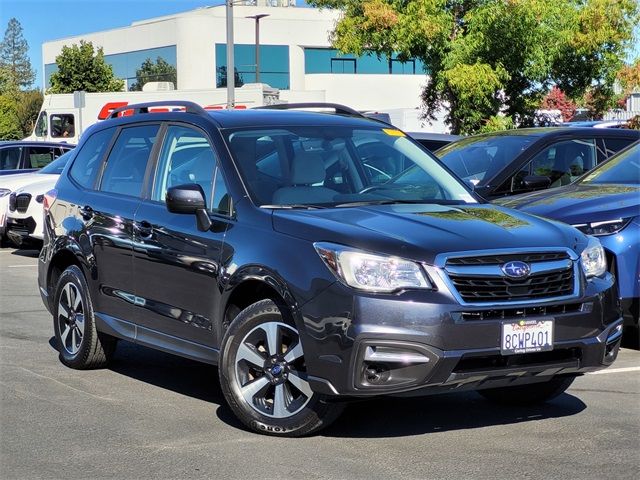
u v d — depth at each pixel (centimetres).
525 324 492
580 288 518
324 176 602
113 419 576
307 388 509
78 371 710
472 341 479
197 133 628
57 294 728
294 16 6353
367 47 2706
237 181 576
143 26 6012
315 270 496
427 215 545
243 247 541
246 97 3169
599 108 2892
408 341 470
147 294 625
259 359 529
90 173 724
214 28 5744
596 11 2548
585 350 516
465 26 2670
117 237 652
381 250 487
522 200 837
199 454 504
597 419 568
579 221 750
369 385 478
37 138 3519
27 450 516
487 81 2505
